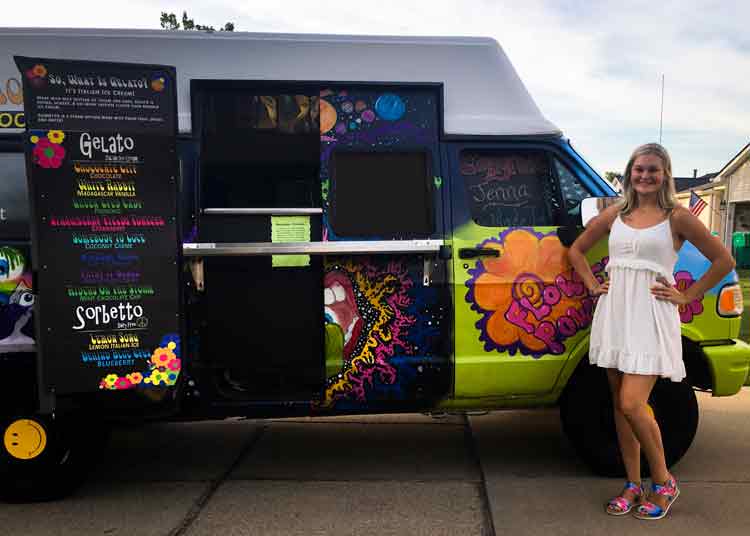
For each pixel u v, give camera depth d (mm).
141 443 4414
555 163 3674
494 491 3510
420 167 3568
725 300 3617
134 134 3111
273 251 3361
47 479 3385
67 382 3088
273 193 3559
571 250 3400
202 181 3449
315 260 3520
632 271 3096
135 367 3178
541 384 3562
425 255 3506
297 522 3168
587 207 3355
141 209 3143
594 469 3678
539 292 3525
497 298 3506
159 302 3186
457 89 3619
